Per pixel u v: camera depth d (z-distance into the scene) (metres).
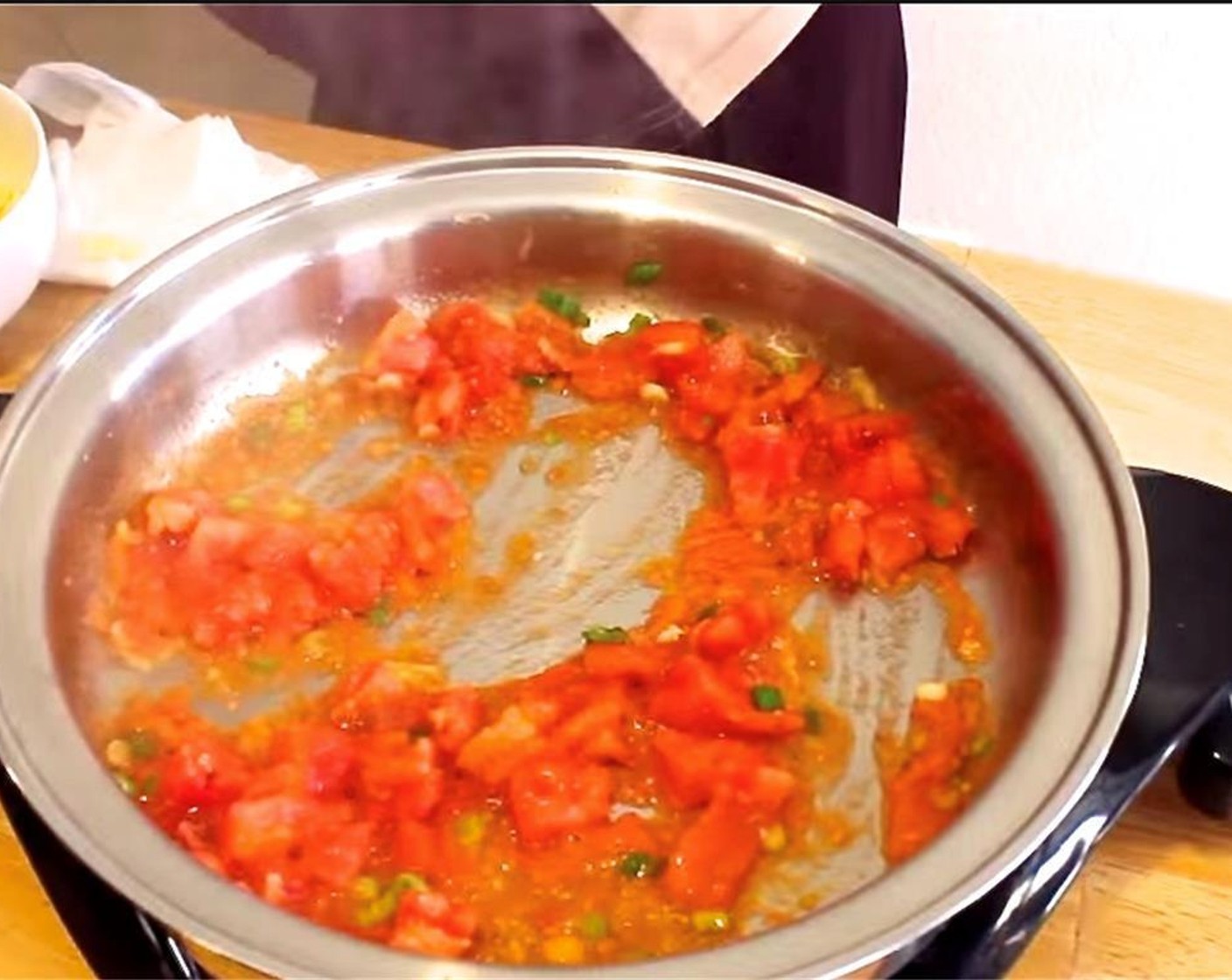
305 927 0.69
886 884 0.71
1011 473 0.83
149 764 0.79
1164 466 0.88
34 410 0.83
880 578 0.84
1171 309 0.94
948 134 1.26
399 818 0.77
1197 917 0.77
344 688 0.81
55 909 0.74
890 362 0.88
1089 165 1.25
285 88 1.22
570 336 0.92
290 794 0.77
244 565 0.84
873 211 1.04
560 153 0.91
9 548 0.79
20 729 0.74
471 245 0.91
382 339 0.90
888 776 0.79
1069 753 0.73
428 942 0.74
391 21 1.14
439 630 0.83
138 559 0.84
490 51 1.13
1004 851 0.71
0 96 0.91
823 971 0.68
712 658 0.81
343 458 0.89
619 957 0.75
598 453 0.89
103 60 1.23
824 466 0.88
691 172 0.90
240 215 0.88
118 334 0.85
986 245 1.18
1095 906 0.77
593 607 0.84
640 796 0.78
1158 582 0.79
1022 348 0.85
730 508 0.87
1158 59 1.18
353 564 0.83
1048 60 1.21
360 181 0.90
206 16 1.24
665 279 0.92
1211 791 0.78
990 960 0.73
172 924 0.69
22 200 0.87
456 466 0.88
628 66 1.06
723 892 0.76
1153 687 0.77
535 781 0.77
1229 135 1.20
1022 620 0.81
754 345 0.91
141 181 0.95
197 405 0.88
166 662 0.82
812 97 1.01
